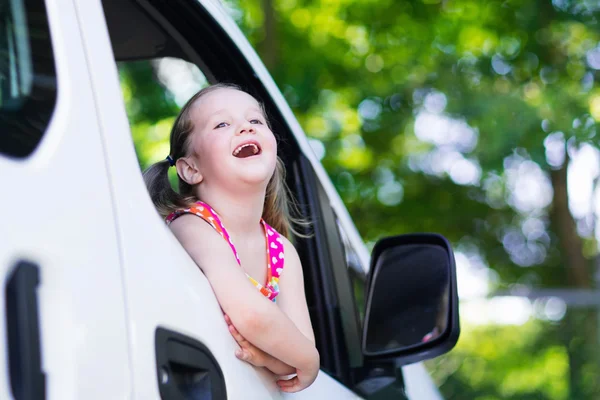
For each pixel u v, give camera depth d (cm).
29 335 118
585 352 698
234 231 203
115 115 151
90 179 138
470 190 1647
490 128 1206
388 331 233
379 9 1511
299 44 1527
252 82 256
